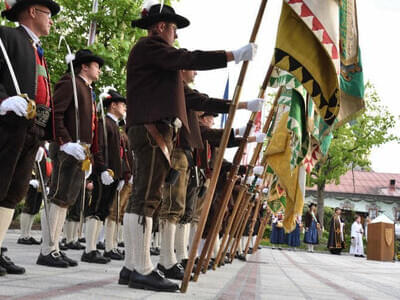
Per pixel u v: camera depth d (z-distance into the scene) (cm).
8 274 335
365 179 4578
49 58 1027
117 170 568
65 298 243
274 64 340
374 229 1734
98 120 564
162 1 359
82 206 447
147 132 324
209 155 598
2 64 318
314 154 548
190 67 315
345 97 415
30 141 327
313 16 335
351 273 833
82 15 1087
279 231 2062
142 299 267
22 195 329
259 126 645
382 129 2420
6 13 352
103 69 1016
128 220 333
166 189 423
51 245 432
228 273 568
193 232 632
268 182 892
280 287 457
